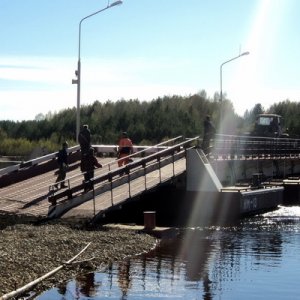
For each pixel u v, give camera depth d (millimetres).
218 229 25375
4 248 16609
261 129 58438
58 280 14578
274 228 25797
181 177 28656
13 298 12594
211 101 95812
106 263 16875
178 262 17500
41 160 30016
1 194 25578
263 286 14812
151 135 84062
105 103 92812
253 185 33688
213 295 13844
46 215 21781
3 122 90938
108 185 23609
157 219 28438
